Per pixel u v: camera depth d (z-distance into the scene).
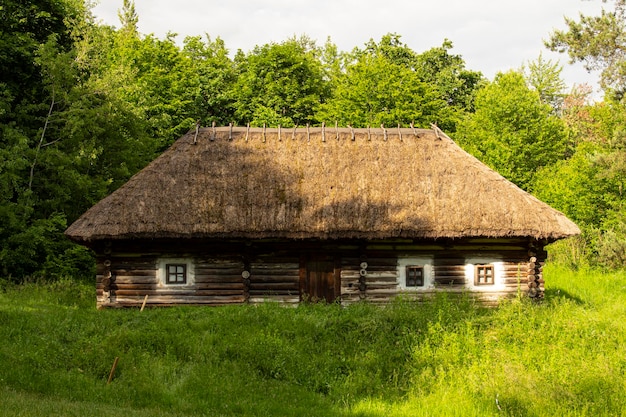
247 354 14.97
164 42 40.72
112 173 28.27
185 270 20.06
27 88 26.20
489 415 12.49
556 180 35.78
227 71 45.88
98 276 19.75
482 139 40.28
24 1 25.19
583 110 49.47
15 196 25.22
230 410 12.40
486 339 15.57
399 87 38.72
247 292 20.03
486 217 19.69
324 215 19.61
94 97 26.52
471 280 20.59
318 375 14.45
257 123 38.44
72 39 27.84
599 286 26.62
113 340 15.25
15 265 23.95
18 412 10.16
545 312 17.72
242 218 19.44
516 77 41.69
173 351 15.00
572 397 12.89
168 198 19.64
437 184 20.52
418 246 20.45
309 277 20.30
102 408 11.30
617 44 25.28
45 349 14.50
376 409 12.76
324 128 22.27
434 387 13.80
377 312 17.67
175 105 37.91
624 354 15.12
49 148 24.70
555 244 33.31
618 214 33.16
